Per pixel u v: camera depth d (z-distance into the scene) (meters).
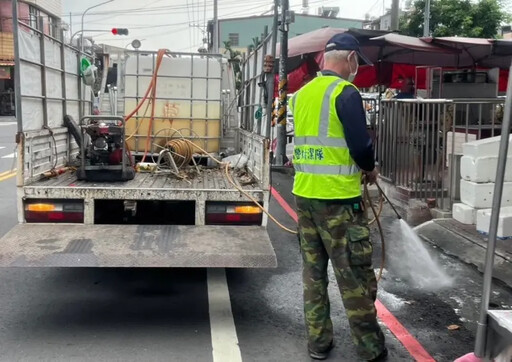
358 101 3.38
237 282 5.28
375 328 3.63
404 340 4.04
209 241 4.37
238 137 7.12
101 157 5.40
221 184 5.20
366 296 3.56
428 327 4.28
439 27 22.02
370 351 3.64
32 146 5.05
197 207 4.76
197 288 5.10
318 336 3.72
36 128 5.40
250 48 7.64
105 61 7.86
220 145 6.93
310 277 3.72
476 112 8.07
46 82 5.70
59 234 4.41
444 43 10.12
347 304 3.58
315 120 3.50
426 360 3.74
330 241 3.53
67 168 5.95
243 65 7.25
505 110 3.04
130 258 4.02
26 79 5.08
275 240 6.87
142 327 4.21
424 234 6.80
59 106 6.21
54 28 6.26
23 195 4.66
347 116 3.35
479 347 3.18
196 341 3.98
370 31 10.70
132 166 5.83
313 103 3.52
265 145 4.79
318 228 3.60
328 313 3.76
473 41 10.11
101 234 4.44
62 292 4.94
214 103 6.85
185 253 4.11
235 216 4.78
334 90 3.43
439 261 5.90
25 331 4.11
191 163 6.80
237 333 4.13
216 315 4.47
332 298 4.91
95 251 4.07
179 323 4.30
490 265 3.12
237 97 7.37
